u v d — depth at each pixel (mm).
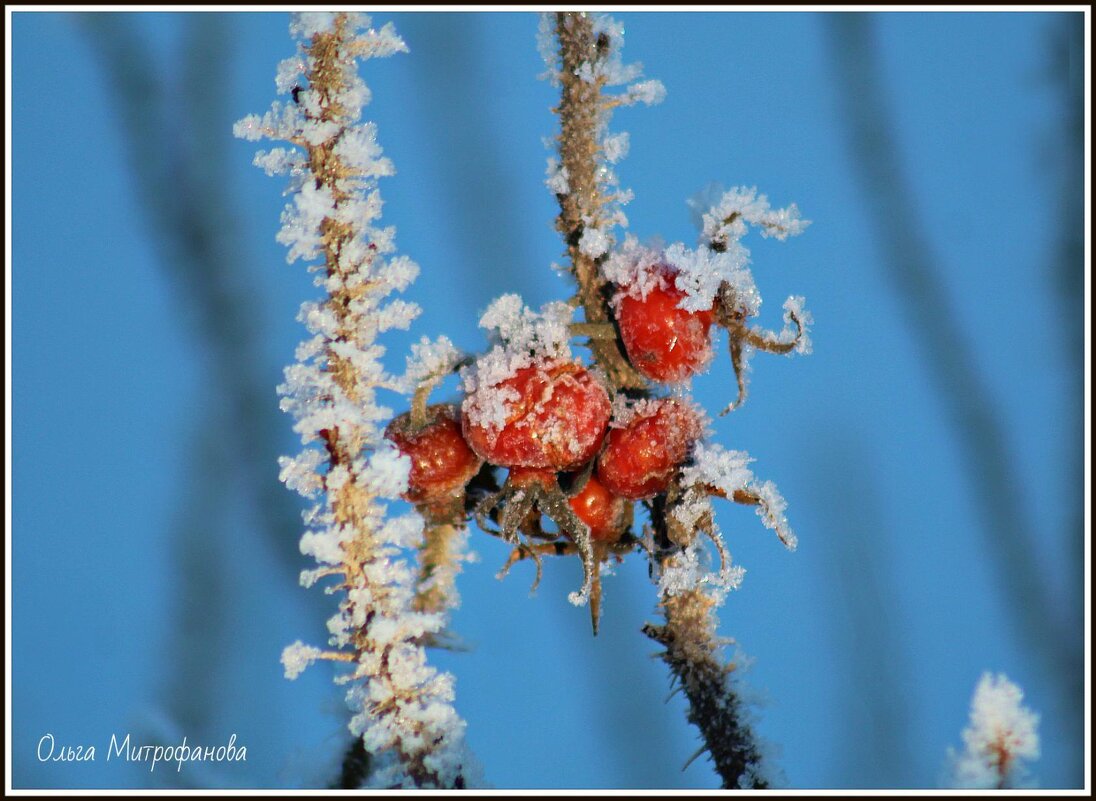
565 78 1099
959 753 1056
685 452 1095
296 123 1079
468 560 1120
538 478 1097
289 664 1084
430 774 1085
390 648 1086
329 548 1083
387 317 1083
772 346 1096
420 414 1101
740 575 1091
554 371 1096
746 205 1097
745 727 1096
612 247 1100
